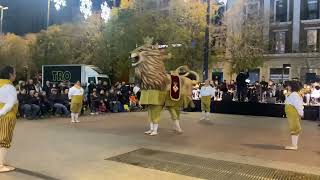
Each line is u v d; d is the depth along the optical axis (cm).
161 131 1216
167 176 650
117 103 2017
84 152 823
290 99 928
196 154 837
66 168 680
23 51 4016
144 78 1105
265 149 925
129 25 3291
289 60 3744
